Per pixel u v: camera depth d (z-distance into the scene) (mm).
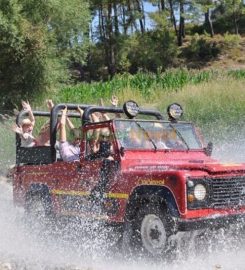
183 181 9078
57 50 41000
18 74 36938
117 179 10211
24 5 37531
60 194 11375
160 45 94438
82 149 11016
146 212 9531
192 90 32406
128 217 9875
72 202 11078
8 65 36938
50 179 11664
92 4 90750
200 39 101562
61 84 40812
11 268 9570
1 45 36094
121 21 97188
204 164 9914
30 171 12258
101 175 10516
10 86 37312
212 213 9312
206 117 26297
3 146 23828
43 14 38375
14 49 36219
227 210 9508
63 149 11688
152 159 10750
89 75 91188
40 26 36719
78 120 20266
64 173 11320
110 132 10711
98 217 10445
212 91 30891
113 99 14633
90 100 37875
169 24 101000
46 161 12016
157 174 9453
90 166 10750
